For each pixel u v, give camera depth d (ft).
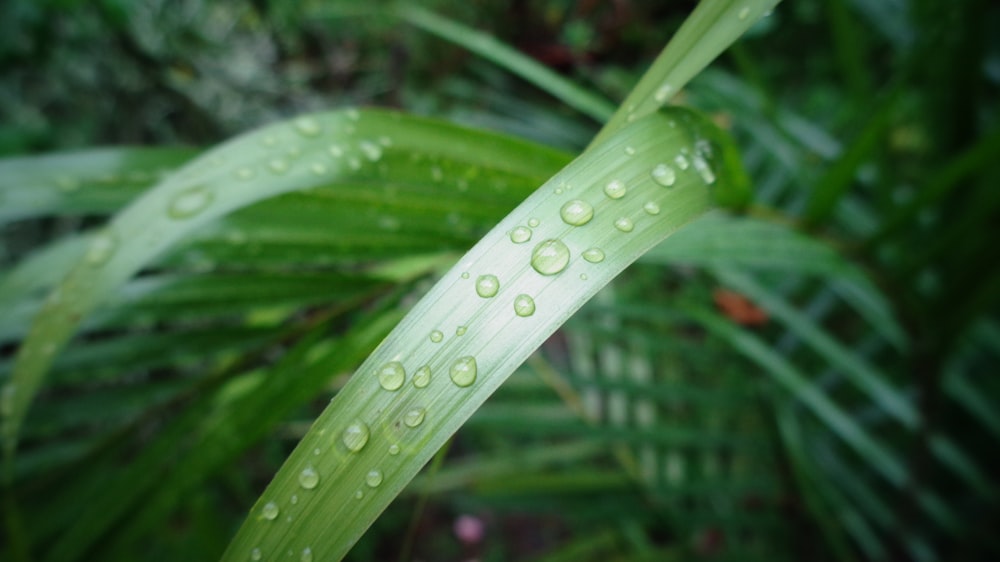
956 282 0.90
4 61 1.72
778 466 1.35
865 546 1.32
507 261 0.42
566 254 0.42
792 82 2.22
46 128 1.62
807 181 1.18
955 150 0.95
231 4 2.67
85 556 0.70
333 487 0.39
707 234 0.73
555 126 1.64
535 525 2.99
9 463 0.54
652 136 0.47
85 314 0.51
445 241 0.64
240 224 0.63
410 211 0.62
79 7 1.79
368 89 2.74
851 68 0.97
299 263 0.66
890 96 0.67
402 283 0.67
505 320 0.40
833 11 0.92
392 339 0.40
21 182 0.64
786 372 1.25
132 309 0.69
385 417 0.39
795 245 0.75
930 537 1.49
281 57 2.72
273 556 0.38
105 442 0.77
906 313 0.95
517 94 1.99
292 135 0.55
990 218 0.82
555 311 0.41
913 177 1.52
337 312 0.71
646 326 1.59
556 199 0.44
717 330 1.25
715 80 1.54
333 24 2.56
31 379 0.52
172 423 0.73
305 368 0.68
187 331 0.73
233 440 0.68
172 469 0.70
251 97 2.70
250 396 0.67
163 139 2.45
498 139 0.57
